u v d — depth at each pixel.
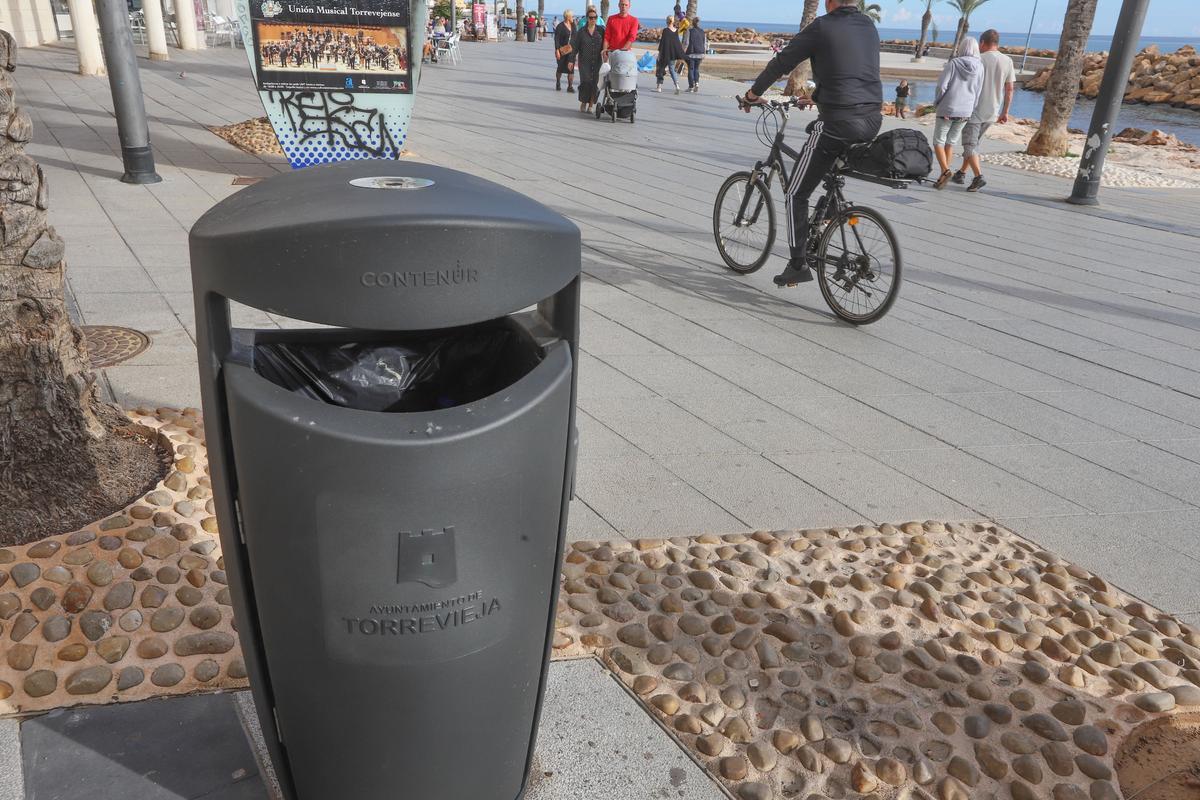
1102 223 9.38
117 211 6.86
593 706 2.31
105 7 7.18
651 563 2.93
